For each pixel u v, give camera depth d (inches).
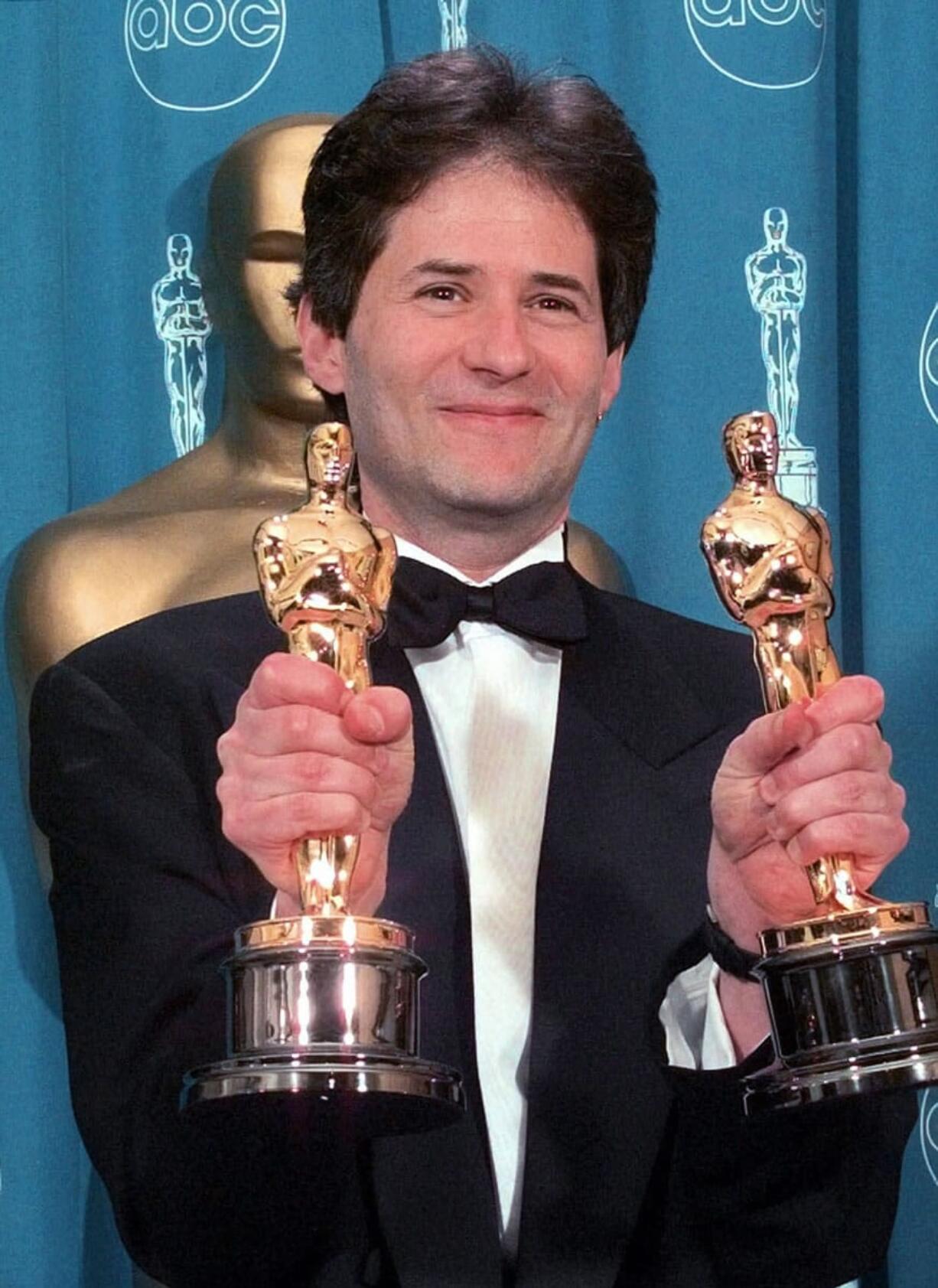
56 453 138.2
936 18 143.9
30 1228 132.6
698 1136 92.7
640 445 144.2
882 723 139.2
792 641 88.2
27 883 135.0
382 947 80.7
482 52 109.0
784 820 82.4
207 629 110.1
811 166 146.3
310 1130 88.3
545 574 106.6
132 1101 92.4
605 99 107.6
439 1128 87.1
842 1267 95.7
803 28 146.9
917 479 140.9
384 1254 94.2
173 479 134.6
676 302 144.6
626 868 101.3
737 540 88.6
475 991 99.5
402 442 102.7
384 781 82.7
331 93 143.3
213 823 101.9
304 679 80.0
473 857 101.7
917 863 138.0
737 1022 92.4
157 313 142.3
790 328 145.3
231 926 97.2
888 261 142.1
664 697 109.0
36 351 137.9
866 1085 80.4
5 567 136.6
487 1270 93.7
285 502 131.8
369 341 103.8
